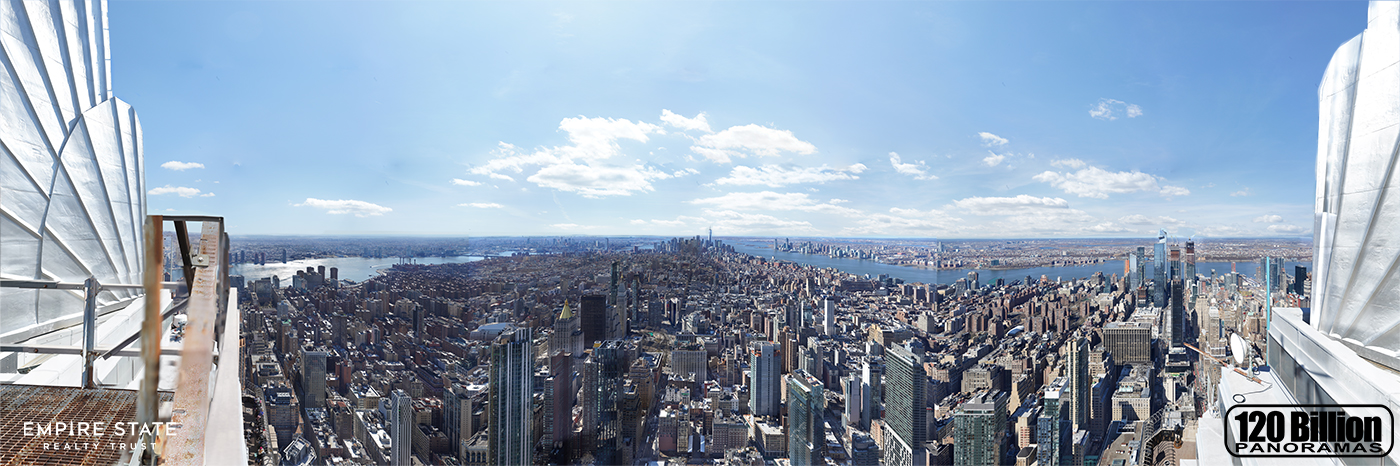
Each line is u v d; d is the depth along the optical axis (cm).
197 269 194
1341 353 402
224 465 168
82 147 669
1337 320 439
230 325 355
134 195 798
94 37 721
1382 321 397
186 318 188
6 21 557
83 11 696
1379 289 404
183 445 178
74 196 645
